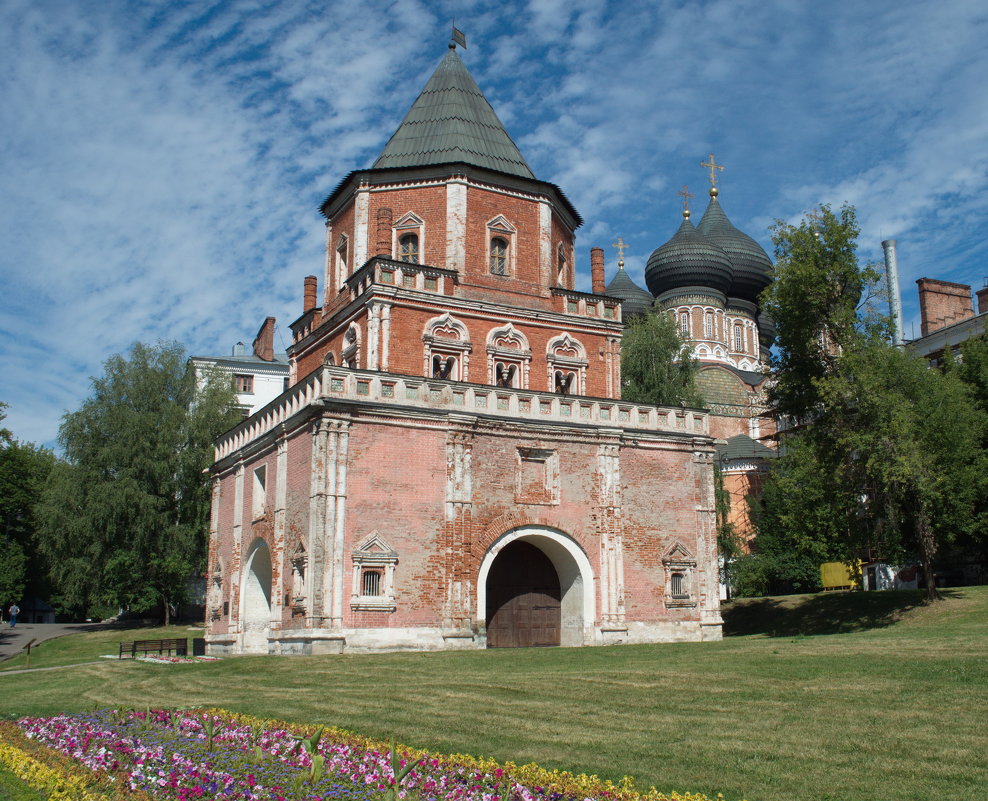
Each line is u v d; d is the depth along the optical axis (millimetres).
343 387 34625
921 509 39062
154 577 59750
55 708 23766
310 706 20703
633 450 40000
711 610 40312
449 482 35500
